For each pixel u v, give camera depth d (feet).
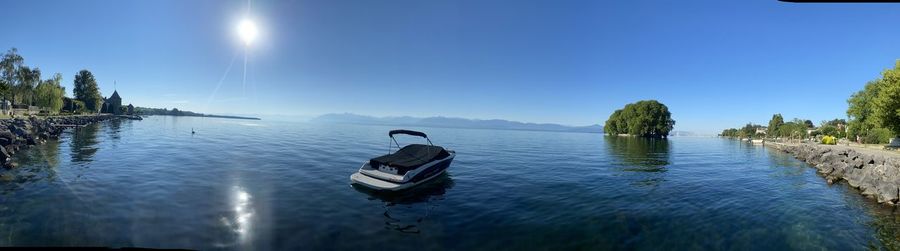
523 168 86.74
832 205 53.93
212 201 47.09
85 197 46.73
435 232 37.81
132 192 50.34
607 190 60.80
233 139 158.20
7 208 40.78
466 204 49.52
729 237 38.29
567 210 46.96
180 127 264.93
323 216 42.22
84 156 85.51
